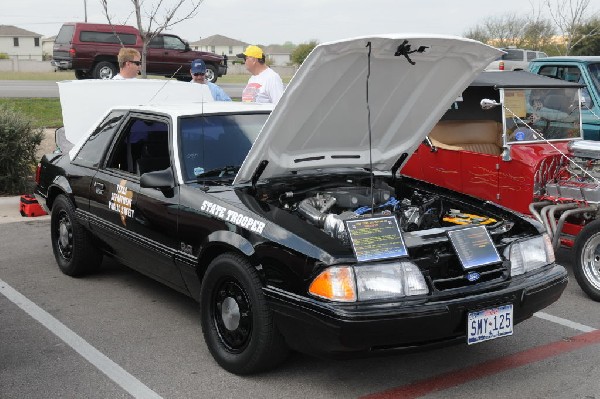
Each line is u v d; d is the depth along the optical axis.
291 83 3.96
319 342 3.58
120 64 8.37
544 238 4.23
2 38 86.62
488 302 3.70
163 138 5.10
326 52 3.85
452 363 4.33
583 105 7.20
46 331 4.80
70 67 22.48
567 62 9.15
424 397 3.85
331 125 4.53
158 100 7.85
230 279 4.08
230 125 5.04
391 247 3.65
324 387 3.96
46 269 6.35
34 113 15.19
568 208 5.79
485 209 4.62
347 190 4.77
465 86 4.60
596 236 5.49
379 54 4.00
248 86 8.24
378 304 3.53
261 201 4.27
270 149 4.43
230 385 3.97
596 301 5.58
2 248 7.07
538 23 29.34
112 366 4.22
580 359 4.40
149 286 5.86
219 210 4.21
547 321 5.12
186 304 5.41
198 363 4.28
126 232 5.12
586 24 20.58
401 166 5.21
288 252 3.71
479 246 3.89
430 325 3.54
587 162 5.92
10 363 4.26
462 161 6.72
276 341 3.88
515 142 6.40
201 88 8.11
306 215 4.27
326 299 3.53
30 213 8.47
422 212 4.47
